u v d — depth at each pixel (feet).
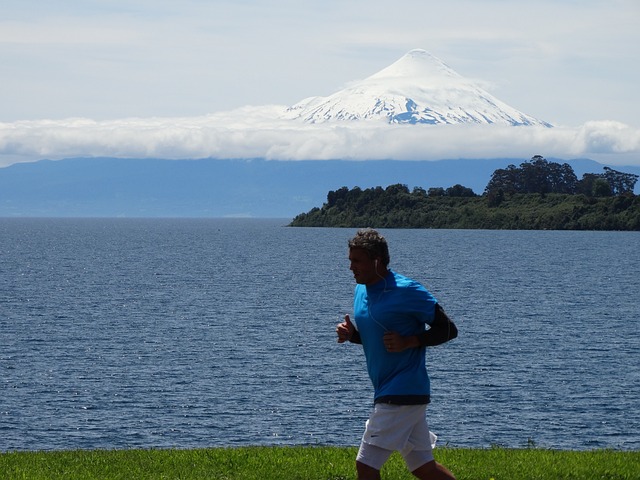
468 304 360.28
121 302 365.81
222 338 258.98
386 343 44.09
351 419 155.94
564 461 70.38
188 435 144.77
